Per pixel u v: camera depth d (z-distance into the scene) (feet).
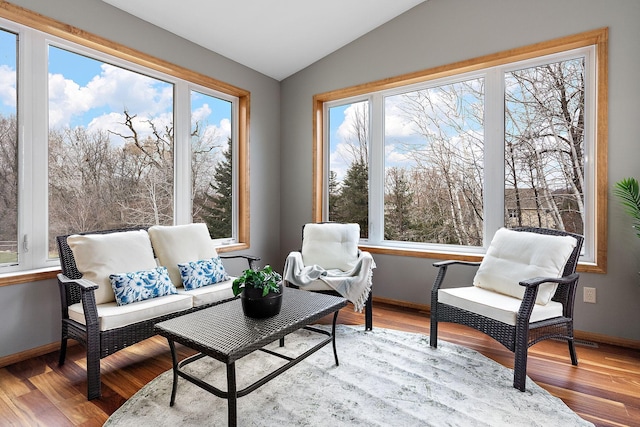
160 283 7.85
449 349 8.14
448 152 11.39
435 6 10.96
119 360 7.65
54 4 7.91
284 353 7.90
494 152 10.46
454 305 7.74
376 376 6.86
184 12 9.64
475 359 7.62
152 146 10.37
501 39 9.90
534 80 9.94
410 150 12.10
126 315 6.65
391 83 11.84
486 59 10.11
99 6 8.71
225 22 10.36
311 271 9.65
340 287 9.05
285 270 9.79
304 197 13.91
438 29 10.91
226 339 5.19
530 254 7.63
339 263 10.75
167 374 7.00
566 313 7.33
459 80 11.10
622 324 8.43
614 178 8.46
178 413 5.68
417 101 11.94
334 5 10.52
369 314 9.37
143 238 8.57
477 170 10.88
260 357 7.71
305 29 11.41
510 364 7.41
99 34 8.71
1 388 6.44
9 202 7.67
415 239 12.07
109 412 5.73
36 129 8.01
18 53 7.76
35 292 7.75
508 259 7.99
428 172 11.77
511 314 6.54
